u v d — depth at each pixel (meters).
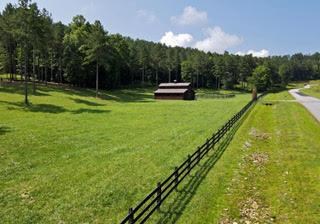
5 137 28.34
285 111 56.88
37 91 67.56
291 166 22.80
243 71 168.62
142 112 52.94
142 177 19.88
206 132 35.47
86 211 15.18
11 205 15.50
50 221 14.16
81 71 90.75
